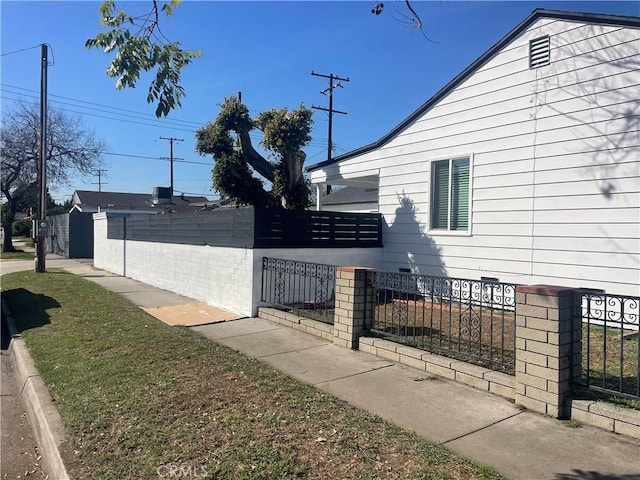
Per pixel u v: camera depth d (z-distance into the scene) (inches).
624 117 282.0
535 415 165.8
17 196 1235.2
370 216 429.4
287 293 366.6
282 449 138.1
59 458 140.9
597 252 293.7
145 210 1658.5
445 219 389.7
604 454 136.9
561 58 311.4
